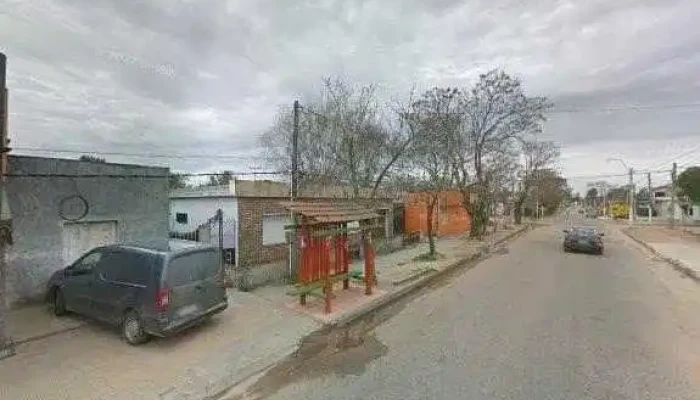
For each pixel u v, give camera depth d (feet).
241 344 24.91
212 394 19.31
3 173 22.85
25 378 19.85
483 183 90.17
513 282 45.91
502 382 19.70
